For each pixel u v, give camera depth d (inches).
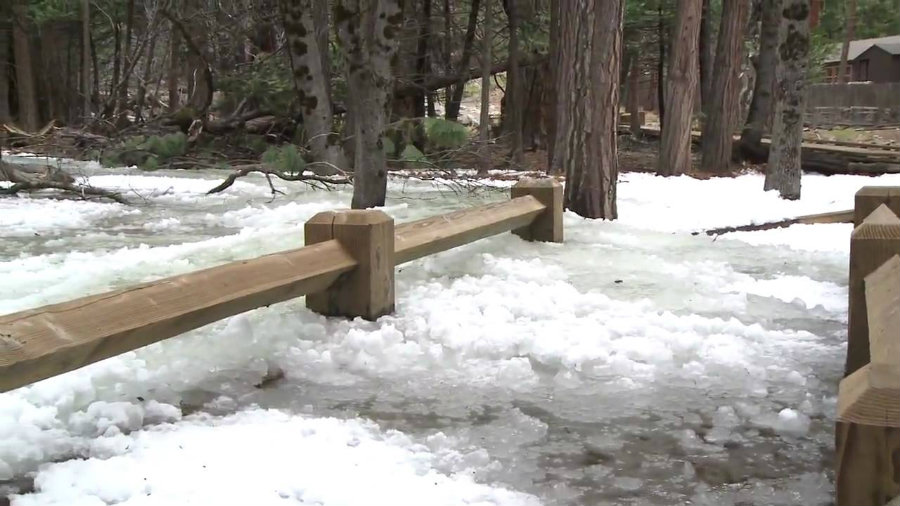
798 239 272.5
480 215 224.2
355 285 166.7
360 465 101.0
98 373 131.6
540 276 209.6
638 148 815.7
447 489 95.3
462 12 773.9
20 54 808.3
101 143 618.2
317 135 503.5
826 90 1225.4
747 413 122.3
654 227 301.3
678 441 112.7
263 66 663.1
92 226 305.4
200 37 732.0
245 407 123.5
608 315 170.4
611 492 98.0
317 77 511.8
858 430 70.0
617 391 131.6
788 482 100.5
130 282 200.7
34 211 334.3
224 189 407.2
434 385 134.2
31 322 102.9
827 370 140.6
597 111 310.5
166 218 326.0
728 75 569.0
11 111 871.1
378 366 142.6
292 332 156.3
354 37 342.3
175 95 888.3
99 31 991.6
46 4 826.8
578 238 269.9
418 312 173.6
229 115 656.4
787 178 394.0
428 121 466.6
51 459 102.0
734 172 569.3
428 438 111.5
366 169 349.7
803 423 117.6
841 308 181.3
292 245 249.3
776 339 158.4
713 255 243.9
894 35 1643.7
